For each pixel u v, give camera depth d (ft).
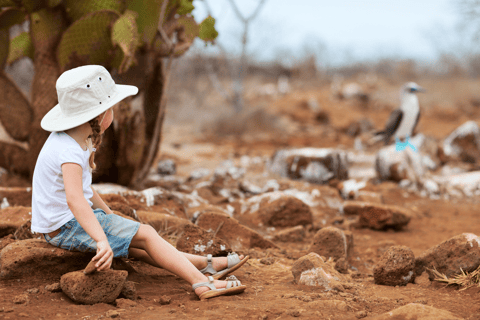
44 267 10.61
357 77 150.61
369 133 51.78
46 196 9.89
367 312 9.81
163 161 30.32
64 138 9.80
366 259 16.20
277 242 17.52
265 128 55.83
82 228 10.12
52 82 18.79
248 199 20.49
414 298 10.93
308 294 10.93
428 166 32.58
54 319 8.95
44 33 18.48
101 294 9.77
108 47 17.83
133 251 11.13
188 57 63.82
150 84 20.13
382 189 27.14
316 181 26.55
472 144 33.35
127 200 16.60
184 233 12.75
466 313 9.82
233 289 10.55
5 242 12.17
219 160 37.19
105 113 10.10
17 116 19.48
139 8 17.58
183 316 9.25
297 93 96.99
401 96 22.47
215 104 74.33
